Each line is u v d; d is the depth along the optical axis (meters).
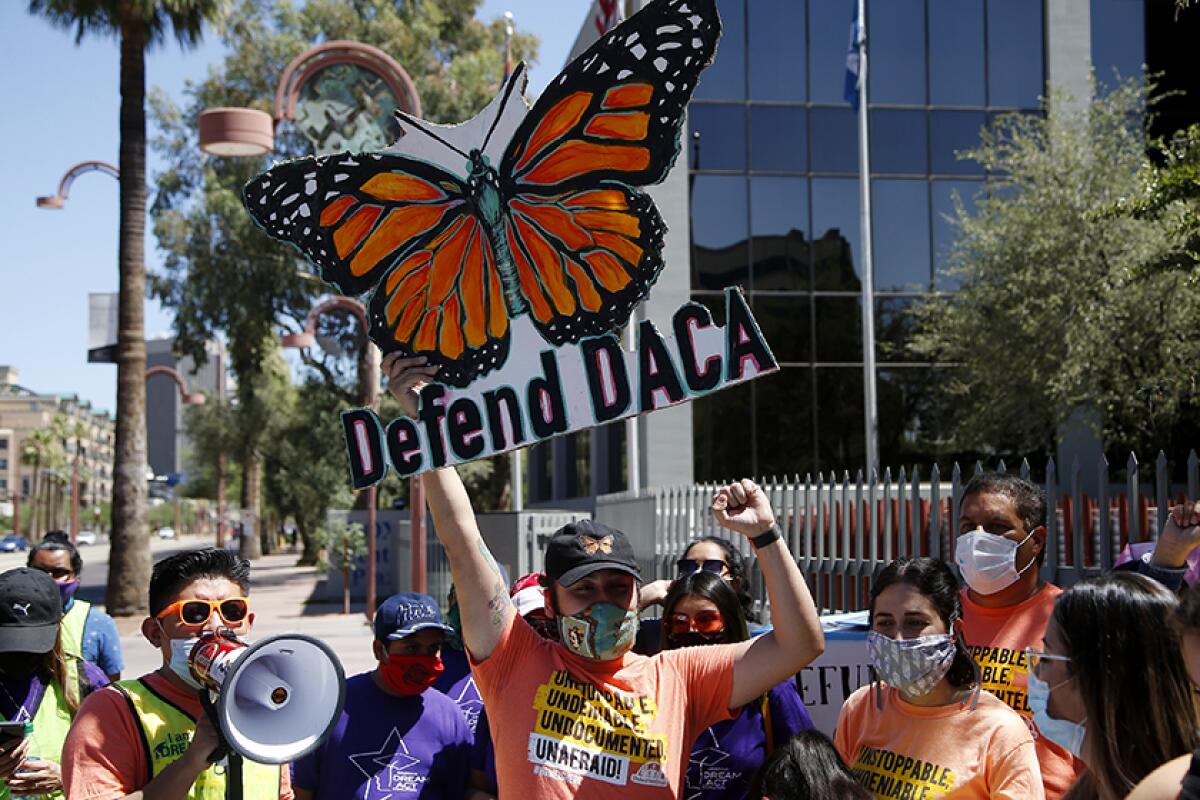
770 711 4.02
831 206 23.22
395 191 3.40
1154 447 20.09
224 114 11.92
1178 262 11.41
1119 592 2.60
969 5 23.52
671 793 3.10
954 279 23.25
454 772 4.20
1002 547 3.89
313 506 42.28
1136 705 2.54
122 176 23.73
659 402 3.20
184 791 2.91
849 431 22.83
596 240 3.23
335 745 4.09
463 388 3.36
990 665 3.90
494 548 12.71
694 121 23.02
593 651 3.11
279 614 23.98
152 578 3.27
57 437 123.50
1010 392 20.20
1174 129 22.58
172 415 172.25
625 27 3.17
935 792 3.30
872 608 3.53
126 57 23.48
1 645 3.77
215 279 38.31
